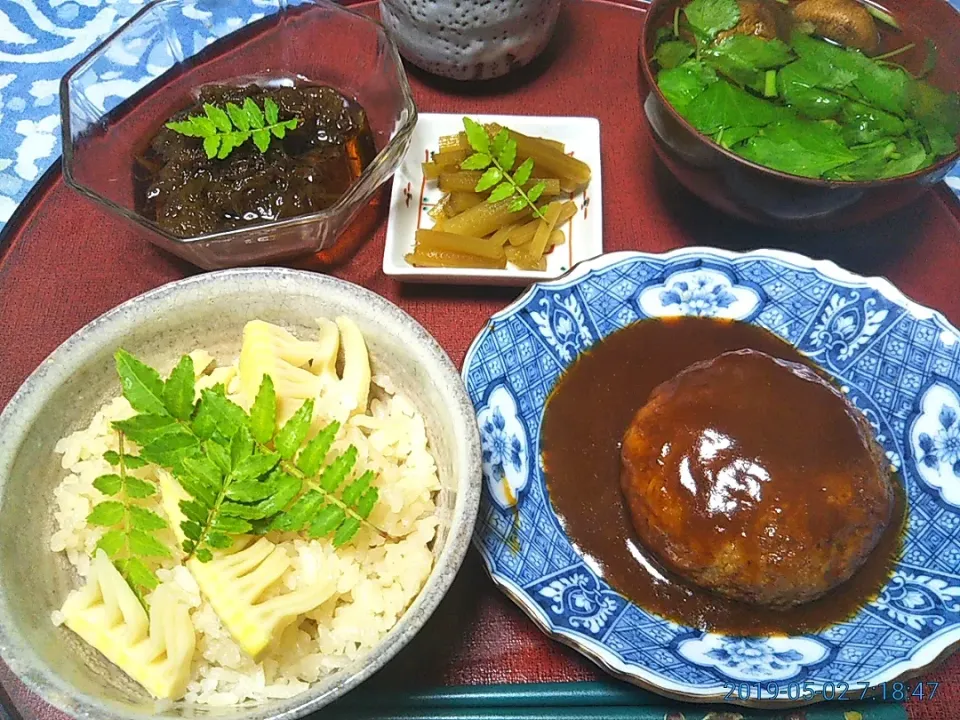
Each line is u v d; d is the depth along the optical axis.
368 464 0.22
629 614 0.23
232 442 0.20
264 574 0.20
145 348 0.23
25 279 0.30
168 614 0.19
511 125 0.33
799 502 0.22
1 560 0.19
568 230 0.32
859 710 0.21
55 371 0.21
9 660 0.17
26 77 0.37
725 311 0.29
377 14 0.38
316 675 0.20
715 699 0.20
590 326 0.28
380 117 0.33
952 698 0.22
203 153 0.30
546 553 0.24
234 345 0.24
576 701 0.22
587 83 0.36
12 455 0.20
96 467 0.21
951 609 0.23
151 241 0.29
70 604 0.19
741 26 0.30
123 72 0.32
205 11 0.33
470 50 0.33
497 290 0.30
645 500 0.23
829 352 0.28
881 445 0.26
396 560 0.21
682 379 0.25
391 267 0.29
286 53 0.35
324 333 0.23
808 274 0.29
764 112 0.28
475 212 0.31
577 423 0.26
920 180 0.26
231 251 0.28
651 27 0.30
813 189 0.25
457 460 0.20
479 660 0.22
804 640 0.22
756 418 0.24
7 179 0.34
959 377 0.26
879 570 0.24
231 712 0.18
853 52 0.30
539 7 0.33
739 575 0.22
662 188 0.33
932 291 0.30
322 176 0.30
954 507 0.25
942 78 0.30
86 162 0.30
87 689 0.18
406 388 0.23
